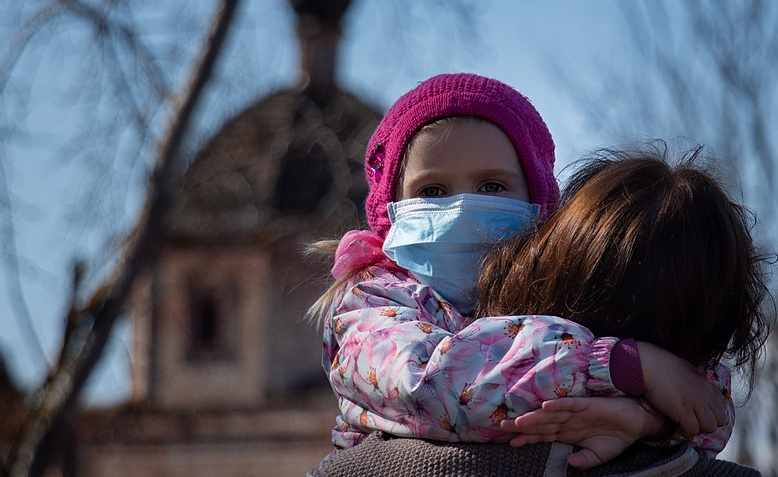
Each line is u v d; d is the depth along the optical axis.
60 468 8.10
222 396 29.77
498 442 2.09
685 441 2.15
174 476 29.00
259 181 24.89
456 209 2.41
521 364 2.07
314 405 29.95
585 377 2.06
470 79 2.52
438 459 2.09
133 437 28.25
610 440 2.06
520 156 2.48
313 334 29.52
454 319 2.35
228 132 10.02
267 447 29.73
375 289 2.38
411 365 2.15
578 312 2.11
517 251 2.23
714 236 2.11
